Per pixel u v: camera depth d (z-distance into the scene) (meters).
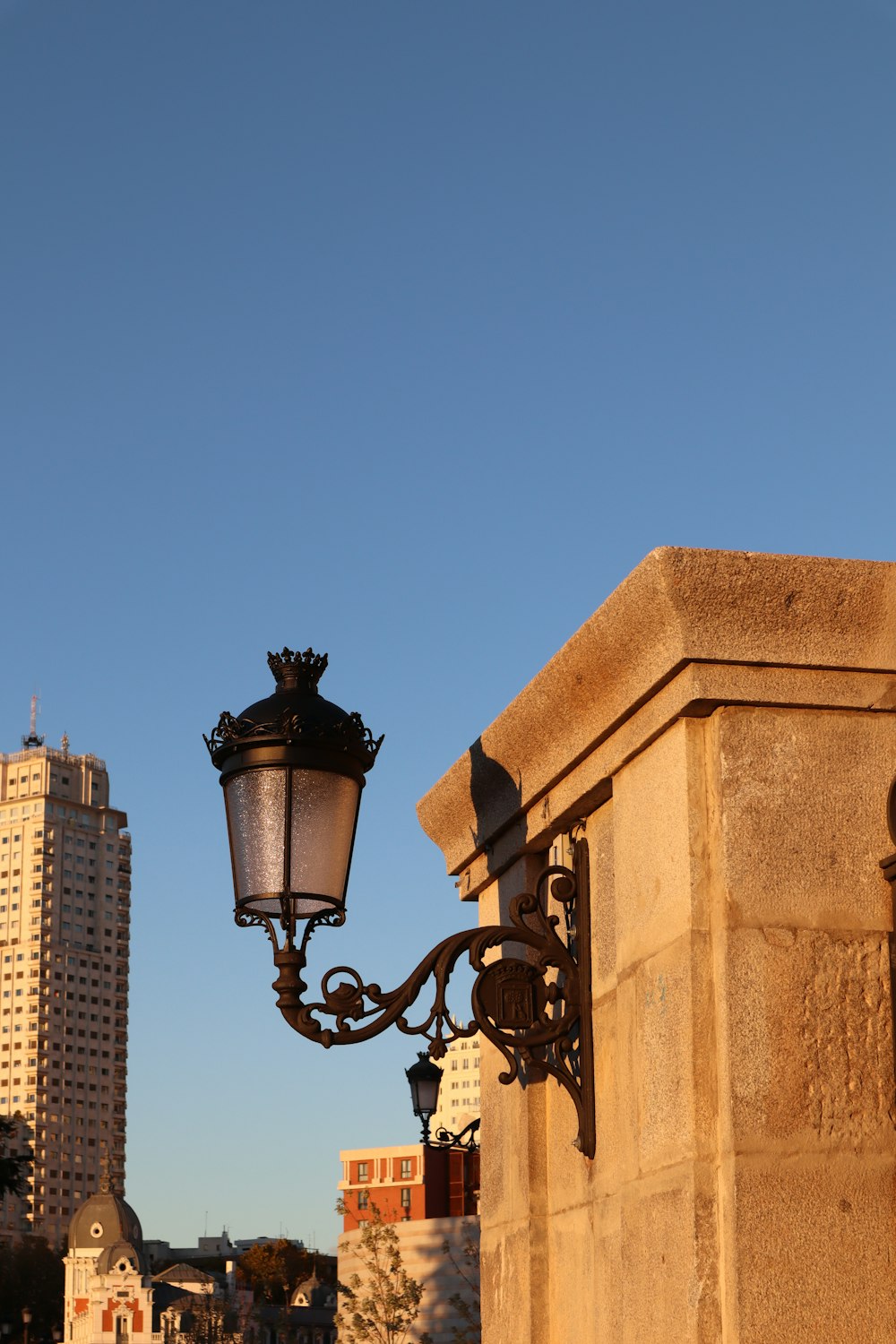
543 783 4.55
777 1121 3.40
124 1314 107.38
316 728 4.04
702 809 3.64
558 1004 4.39
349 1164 56.94
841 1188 3.38
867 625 3.65
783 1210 3.35
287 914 3.99
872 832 3.60
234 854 4.12
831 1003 3.48
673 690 3.70
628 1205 3.81
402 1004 4.05
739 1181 3.35
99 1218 112.56
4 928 175.00
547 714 4.37
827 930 3.52
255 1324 81.19
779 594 3.61
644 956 3.81
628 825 3.97
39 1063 170.25
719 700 3.61
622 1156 3.92
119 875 183.50
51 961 173.75
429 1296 35.44
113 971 179.88
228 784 4.14
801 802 3.59
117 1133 175.38
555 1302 4.52
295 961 3.99
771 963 3.48
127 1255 109.06
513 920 4.23
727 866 3.53
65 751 184.12
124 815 186.12
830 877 3.56
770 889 3.53
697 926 3.56
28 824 176.88
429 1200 39.84
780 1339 3.27
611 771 4.08
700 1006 3.52
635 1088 3.83
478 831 5.21
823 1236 3.34
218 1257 153.50
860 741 3.65
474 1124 17.38
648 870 3.83
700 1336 3.34
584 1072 4.19
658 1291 3.58
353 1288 32.41
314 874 4.02
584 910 4.32
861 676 3.68
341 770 4.07
